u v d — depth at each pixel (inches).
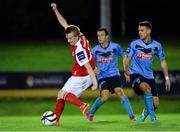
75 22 3073.3
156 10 3161.9
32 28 3142.2
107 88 1107.9
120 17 3186.5
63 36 3142.2
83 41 949.8
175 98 1868.8
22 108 1814.7
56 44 2915.8
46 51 2696.9
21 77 1860.2
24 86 1862.7
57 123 981.2
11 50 2728.8
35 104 1839.3
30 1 3110.2
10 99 1867.6
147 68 1040.2
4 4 3112.7
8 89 1862.7
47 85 1855.3
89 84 975.0
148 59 1035.3
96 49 1116.5
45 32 3152.1
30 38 3134.8
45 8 3117.6
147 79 1041.5
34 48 2787.9
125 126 960.9
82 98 1841.8
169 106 1822.1
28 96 1867.6
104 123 1029.2
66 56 2573.8
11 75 1862.7
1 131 893.8
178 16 3161.9
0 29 3125.0
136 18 3164.4
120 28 3181.6
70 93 965.8
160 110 1801.2
